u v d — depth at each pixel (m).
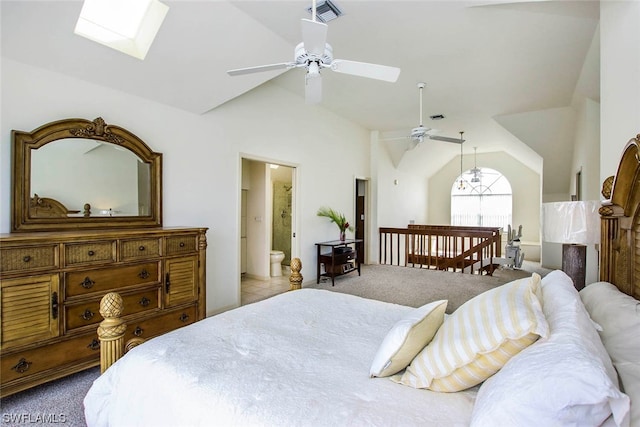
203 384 1.18
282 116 4.82
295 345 1.53
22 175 2.36
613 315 1.37
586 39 3.08
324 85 4.50
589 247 3.98
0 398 1.96
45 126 2.46
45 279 2.10
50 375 2.13
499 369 1.12
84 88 2.72
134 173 3.04
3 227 2.31
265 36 2.98
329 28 2.95
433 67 3.81
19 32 2.21
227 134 3.98
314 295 2.35
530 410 0.82
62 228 2.56
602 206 1.92
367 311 2.03
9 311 1.96
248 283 5.43
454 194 10.25
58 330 2.16
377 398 1.12
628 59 1.76
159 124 3.27
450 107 5.39
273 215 6.85
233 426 1.01
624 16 1.81
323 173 5.75
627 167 1.64
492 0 2.42
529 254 8.41
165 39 2.70
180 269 2.91
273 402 1.07
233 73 2.26
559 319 1.16
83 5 2.23
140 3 2.66
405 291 4.71
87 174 2.72
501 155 9.45
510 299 1.19
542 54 3.43
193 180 3.60
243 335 1.62
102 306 1.58
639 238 1.62
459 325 1.25
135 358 1.40
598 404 0.77
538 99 4.94
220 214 3.89
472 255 6.04
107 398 1.37
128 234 2.53
